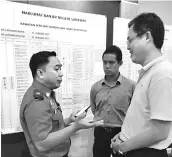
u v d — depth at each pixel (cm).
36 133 83
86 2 160
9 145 135
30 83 137
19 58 132
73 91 155
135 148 80
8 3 125
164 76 72
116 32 170
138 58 84
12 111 131
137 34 81
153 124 74
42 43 139
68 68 151
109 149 149
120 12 174
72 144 159
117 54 141
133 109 85
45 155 93
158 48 81
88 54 158
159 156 80
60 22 144
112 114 146
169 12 209
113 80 150
